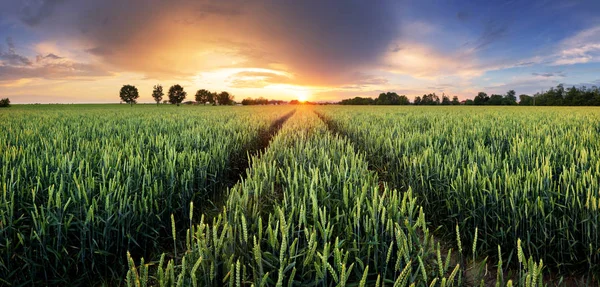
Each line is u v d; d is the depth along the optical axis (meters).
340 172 3.54
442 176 4.22
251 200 2.70
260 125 13.25
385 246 2.11
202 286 1.82
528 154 4.49
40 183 3.16
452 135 7.38
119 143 6.48
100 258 2.92
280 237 2.31
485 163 4.46
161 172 4.09
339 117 18.59
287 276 2.01
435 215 4.12
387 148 6.54
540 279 1.45
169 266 1.56
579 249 3.05
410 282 1.76
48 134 8.01
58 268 2.81
